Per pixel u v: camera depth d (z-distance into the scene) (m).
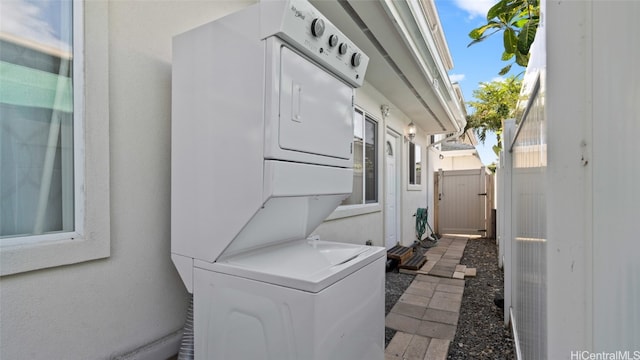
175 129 1.58
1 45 1.20
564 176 0.66
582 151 0.62
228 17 1.38
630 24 0.57
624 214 0.59
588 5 0.61
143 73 1.60
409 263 5.21
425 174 8.62
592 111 0.61
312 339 1.13
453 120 6.96
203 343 1.46
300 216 1.74
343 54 1.62
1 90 1.20
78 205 1.34
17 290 1.17
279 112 1.26
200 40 1.48
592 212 0.62
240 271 1.32
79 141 1.35
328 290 1.20
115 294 1.48
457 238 8.64
